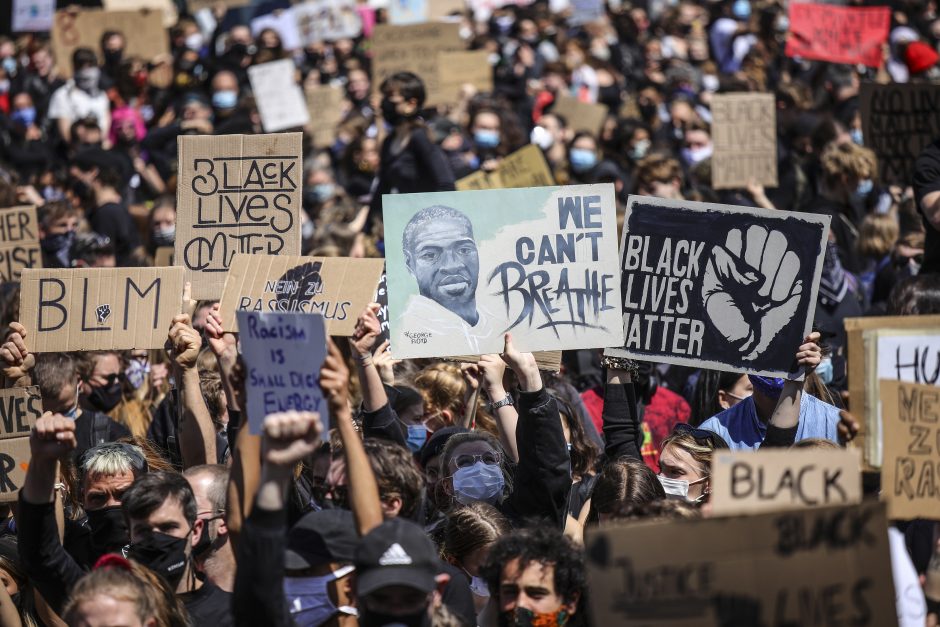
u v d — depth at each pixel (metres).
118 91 56.84
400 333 17.95
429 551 12.51
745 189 38.16
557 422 16.66
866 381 14.82
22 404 17.50
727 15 75.69
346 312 18.61
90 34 64.69
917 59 49.59
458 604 15.17
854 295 27.55
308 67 70.56
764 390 19.16
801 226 18.25
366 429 17.70
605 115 51.19
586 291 18.09
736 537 11.38
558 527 16.55
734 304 18.42
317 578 13.85
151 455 19.83
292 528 14.12
